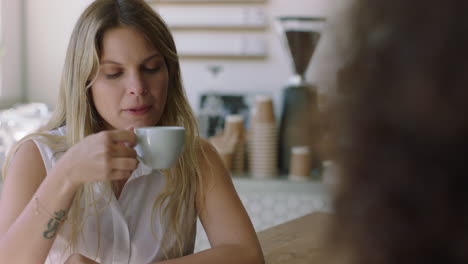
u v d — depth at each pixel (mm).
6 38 4996
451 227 155
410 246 159
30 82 5203
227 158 2879
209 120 3729
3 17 4957
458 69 149
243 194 2764
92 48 1032
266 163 2842
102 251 1093
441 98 151
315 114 179
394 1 157
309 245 1289
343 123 168
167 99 1211
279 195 2730
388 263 163
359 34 163
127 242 1104
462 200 154
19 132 3275
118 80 1059
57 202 855
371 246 164
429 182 156
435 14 152
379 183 162
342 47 167
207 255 1047
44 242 871
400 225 160
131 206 1117
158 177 1140
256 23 4766
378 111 160
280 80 4863
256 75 4898
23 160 1067
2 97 4988
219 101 3994
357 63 164
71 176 844
